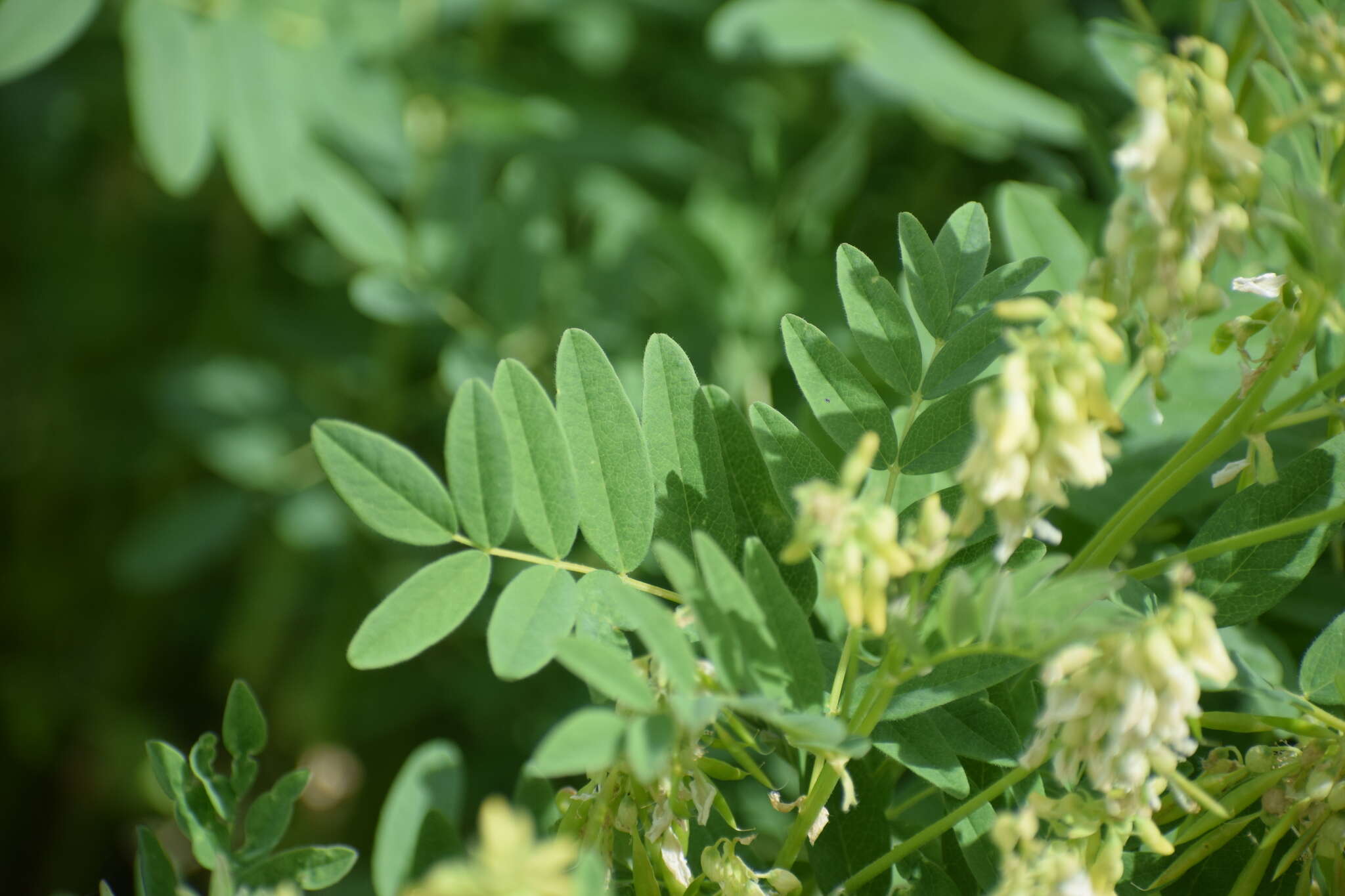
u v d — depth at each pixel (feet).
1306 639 2.56
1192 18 2.94
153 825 4.88
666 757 2.21
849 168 3.38
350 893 3.70
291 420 4.06
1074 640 2.19
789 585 2.36
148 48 2.97
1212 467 2.52
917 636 2.25
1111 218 2.25
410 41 3.81
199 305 5.13
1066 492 2.52
